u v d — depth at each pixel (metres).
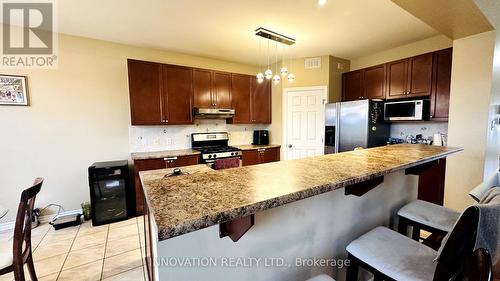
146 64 3.23
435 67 2.91
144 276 1.88
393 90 3.36
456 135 2.49
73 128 3.03
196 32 2.93
